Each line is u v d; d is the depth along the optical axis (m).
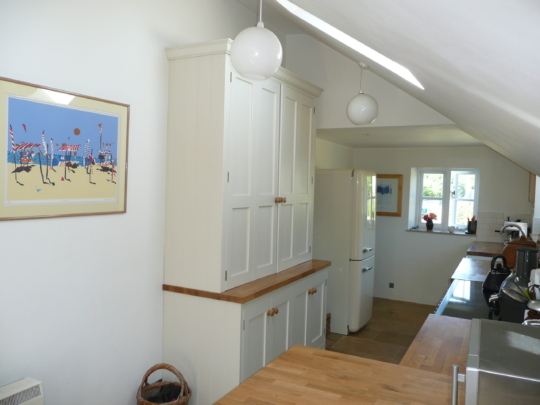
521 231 5.02
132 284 2.67
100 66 2.39
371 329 5.07
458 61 1.12
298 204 3.57
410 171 6.22
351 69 4.11
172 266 2.85
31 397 1.93
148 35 2.69
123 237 2.59
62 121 2.19
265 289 2.82
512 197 5.68
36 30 2.05
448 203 6.32
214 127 2.67
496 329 1.21
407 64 1.85
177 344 2.87
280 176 3.27
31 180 2.06
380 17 1.17
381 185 6.39
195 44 2.68
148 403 2.46
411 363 1.78
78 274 2.34
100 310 2.47
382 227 6.42
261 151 3.03
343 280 4.84
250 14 3.76
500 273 2.98
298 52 4.30
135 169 2.64
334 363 1.67
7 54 1.94
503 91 1.14
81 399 2.39
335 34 2.51
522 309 2.05
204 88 2.70
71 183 2.25
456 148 5.94
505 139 2.49
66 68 2.21
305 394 1.43
